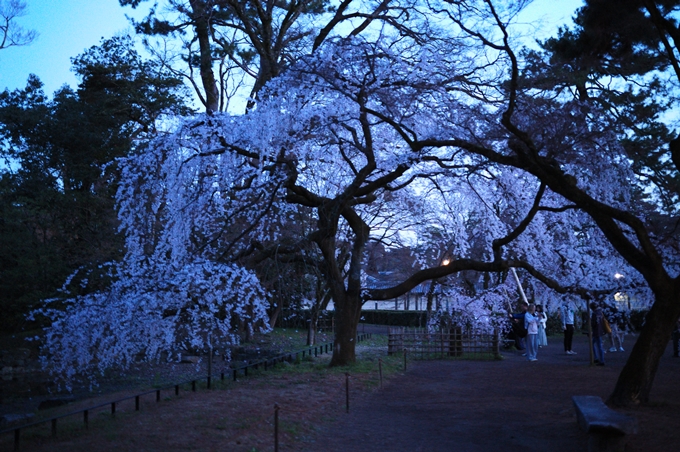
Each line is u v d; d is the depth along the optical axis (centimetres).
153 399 1164
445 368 1761
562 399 1155
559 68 1188
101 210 3016
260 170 1567
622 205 1455
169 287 1416
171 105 3006
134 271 1486
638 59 1230
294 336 2980
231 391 1238
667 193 1446
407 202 2109
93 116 3212
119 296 1404
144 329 1405
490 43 1144
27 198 2928
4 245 2783
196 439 807
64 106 3238
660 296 1016
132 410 1039
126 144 3173
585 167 1415
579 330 3475
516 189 1742
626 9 1159
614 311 2047
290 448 799
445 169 1717
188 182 1655
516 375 1550
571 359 1984
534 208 1294
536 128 1150
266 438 834
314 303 2683
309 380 1400
